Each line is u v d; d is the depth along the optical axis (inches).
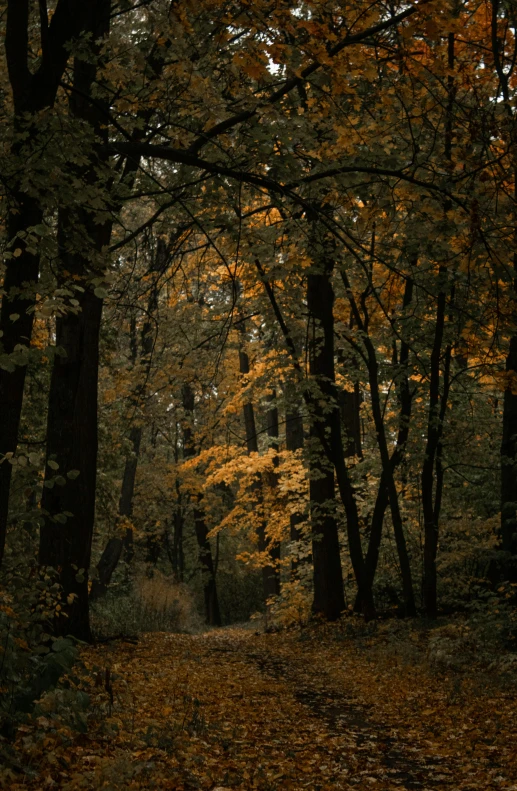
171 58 296.8
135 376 665.6
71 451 427.5
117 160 420.2
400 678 391.2
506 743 253.3
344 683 398.6
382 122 365.7
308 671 444.1
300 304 600.1
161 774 193.8
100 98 374.3
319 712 323.6
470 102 403.9
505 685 344.5
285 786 206.2
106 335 649.0
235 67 285.0
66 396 419.5
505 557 462.3
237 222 375.9
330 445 646.5
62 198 268.1
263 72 256.7
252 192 380.2
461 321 473.4
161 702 298.5
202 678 376.8
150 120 456.8
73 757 195.9
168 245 547.8
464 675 376.2
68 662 215.8
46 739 194.2
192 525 1539.1
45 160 259.0
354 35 309.1
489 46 418.3
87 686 284.5
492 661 391.2
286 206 394.9
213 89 295.6
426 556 584.1
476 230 336.2
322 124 368.5
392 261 514.6
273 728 283.7
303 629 634.2
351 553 632.4
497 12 406.3
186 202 402.0
